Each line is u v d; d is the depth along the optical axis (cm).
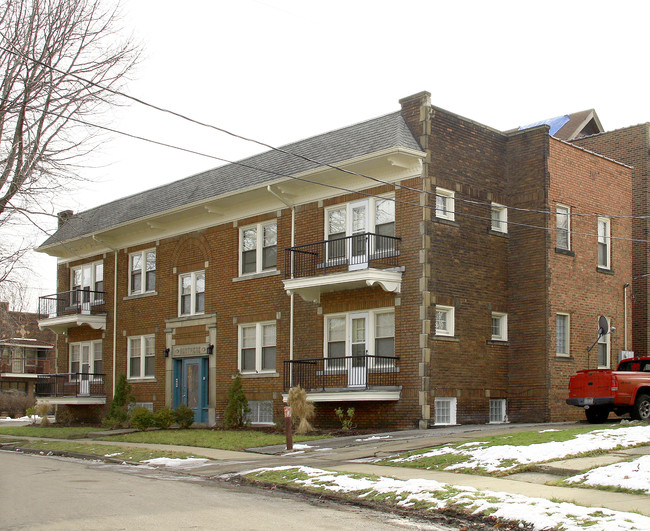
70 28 2062
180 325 3067
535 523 965
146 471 1677
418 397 2211
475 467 1418
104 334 3488
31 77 2044
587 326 2605
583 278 2616
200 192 2992
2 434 3058
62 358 3778
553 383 2428
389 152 2238
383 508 1144
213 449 2041
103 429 2997
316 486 1305
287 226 2670
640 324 3053
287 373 2584
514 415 2464
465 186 2419
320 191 2562
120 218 3366
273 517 1054
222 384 2852
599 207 2741
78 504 1150
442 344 2275
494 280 2484
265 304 2719
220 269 2922
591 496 1128
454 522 1039
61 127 2108
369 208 2403
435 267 2277
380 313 2369
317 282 2372
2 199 2077
